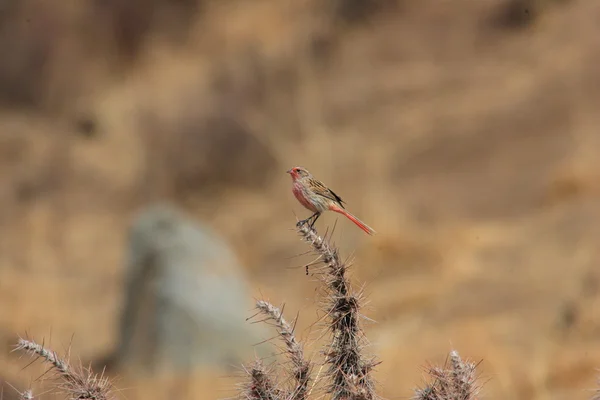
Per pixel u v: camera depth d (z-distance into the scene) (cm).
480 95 2527
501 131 2322
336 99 2777
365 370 535
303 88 2864
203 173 2808
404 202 2161
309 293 1769
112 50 3591
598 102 2238
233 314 1577
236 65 3067
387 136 2511
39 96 3497
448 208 2106
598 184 1902
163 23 3641
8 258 2272
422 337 1449
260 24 3356
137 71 3497
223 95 2973
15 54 3550
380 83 2797
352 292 537
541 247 1745
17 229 2519
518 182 2108
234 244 2300
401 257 1839
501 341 1412
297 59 3005
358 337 538
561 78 2359
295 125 2777
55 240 2462
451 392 545
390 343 1416
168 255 1622
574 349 1346
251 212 2486
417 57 2898
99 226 2597
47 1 3644
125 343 1582
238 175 2761
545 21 2742
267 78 2970
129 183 2873
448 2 2998
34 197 2816
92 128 3191
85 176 2912
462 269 1717
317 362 543
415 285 1702
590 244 1670
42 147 3081
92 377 562
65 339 1709
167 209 1708
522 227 1897
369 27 3108
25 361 1205
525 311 1509
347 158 2416
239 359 1513
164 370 1511
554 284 1582
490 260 1764
